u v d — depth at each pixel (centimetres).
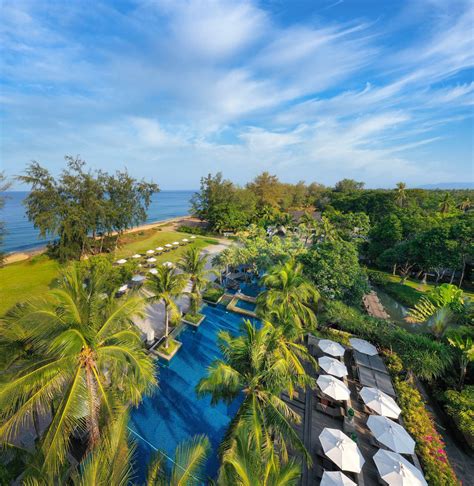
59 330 678
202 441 610
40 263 2889
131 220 3662
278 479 536
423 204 5244
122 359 769
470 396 1107
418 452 965
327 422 1123
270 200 7588
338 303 1783
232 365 900
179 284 1588
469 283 2800
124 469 539
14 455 602
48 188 2686
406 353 1367
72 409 620
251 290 2539
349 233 4425
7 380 623
